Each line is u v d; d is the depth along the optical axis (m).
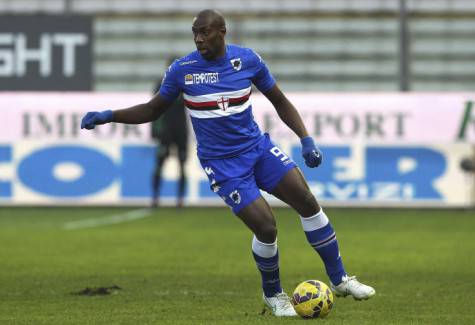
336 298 27.39
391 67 68.44
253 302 26.86
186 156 62.28
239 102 23.81
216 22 23.48
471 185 63.34
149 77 68.31
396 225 53.50
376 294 28.39
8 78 65.00
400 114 63.44
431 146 63.34
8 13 66.44
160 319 23.91
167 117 61.56
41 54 65.06
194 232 49.56
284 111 24.83
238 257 38.78
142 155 63.84
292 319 23.64
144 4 68.25
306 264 36.47
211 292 28.95
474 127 63.31
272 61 68.62
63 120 63.78
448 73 67.69
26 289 29.73
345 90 68.69
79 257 38.88
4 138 63.78
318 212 24.31
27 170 63.72
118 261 37.47
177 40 68.31
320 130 63.34
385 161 63.34
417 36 67.69
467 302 26.86
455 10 67.50
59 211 62.62
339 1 68.50
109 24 68.19
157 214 60.06
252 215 23.52
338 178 63.41
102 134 63.81
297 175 24.08
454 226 52.97
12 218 57.81
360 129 63.41
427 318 24.02
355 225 53.47
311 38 68.50
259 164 24.06
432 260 37.66
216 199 63.97
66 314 24.81
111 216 58.97
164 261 37.47
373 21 68.44
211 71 23.77
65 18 65.25
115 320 23.80
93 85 65.38
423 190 63.28
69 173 63.81
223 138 23.78
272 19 68.50
